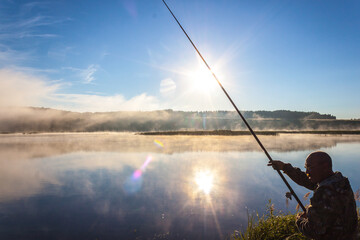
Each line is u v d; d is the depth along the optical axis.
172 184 8.31
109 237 4.45
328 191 1.97
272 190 7.46
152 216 5.50
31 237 4.44
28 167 11.59
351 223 1.96
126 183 8.48
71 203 6.43
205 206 6.06
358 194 3.19
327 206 1.95
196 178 9.12
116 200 6.64
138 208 6.01
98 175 9.74
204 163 12.38
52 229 4.82
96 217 5.45
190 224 4.96
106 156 15.12
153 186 8.05
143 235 4.54
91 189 7.75
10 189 7.71
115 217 5.44
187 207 6.05
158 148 19.69
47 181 8.82
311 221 2.05
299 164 11.80
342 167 11.27
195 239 4.23
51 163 12.70
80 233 4.67
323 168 2.08
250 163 12.30
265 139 30.28
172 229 4.78
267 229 3.83
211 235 4.49
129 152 17.03
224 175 9.62
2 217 5.47
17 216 5.52
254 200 6.53
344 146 20.91
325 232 1.97
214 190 7.47
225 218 5.32
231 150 17.98
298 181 2.49
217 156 14.87
